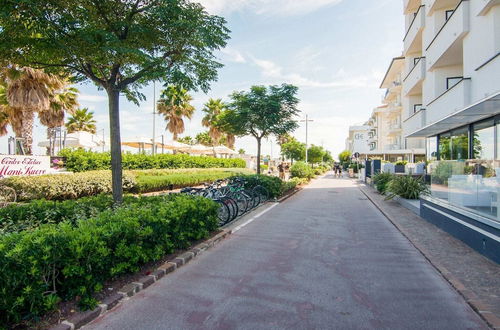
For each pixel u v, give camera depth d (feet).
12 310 8.88
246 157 171.53
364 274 14.44
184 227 17.61
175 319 10.28
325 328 9.78
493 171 16.21
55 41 15.15
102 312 10.58
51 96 61.31
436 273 14.61
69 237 10.69
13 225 14.49
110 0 17.49
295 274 14.39
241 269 15.01
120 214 14.58
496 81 27.91
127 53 16.24
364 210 34.09
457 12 36.73
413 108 68.39
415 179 40.32
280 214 30.81
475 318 10.44
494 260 15.70
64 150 49.47
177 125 112.27
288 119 47.11
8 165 37.73
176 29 18.19
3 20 14.14
